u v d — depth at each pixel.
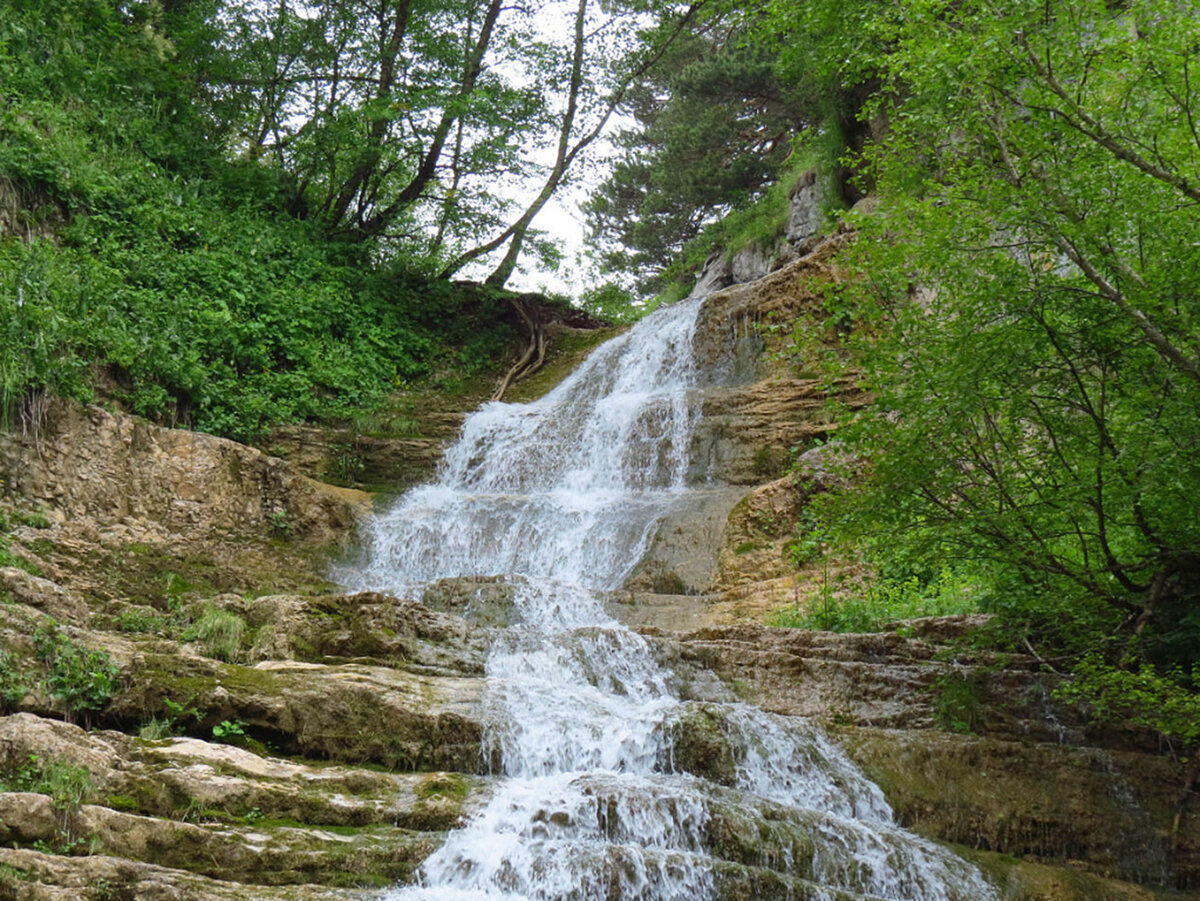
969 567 12.34
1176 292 9.33
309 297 22.34
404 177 28.17
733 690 11.47
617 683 11.32
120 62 23.33
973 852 9.43
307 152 25.67
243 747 9.12
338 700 9.49
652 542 16.73
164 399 16.92
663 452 19.33
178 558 14.51
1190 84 9.38
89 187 19.14
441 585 14.04
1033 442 10.24
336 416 20.59
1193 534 9.58
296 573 15.43
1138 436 9.10
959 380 9.60
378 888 7.49
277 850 7.52
